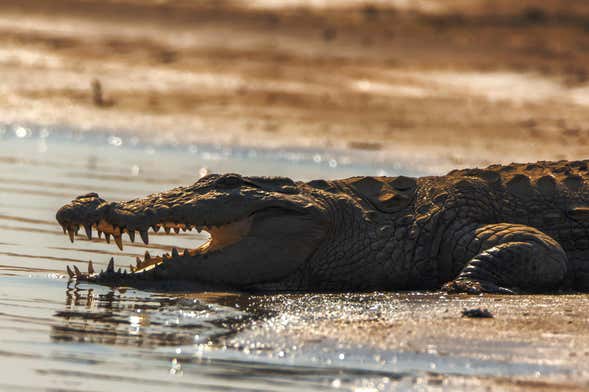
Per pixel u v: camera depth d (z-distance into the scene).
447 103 85.62
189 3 137.50
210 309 25.38
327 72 100.12
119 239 28.23
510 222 30.97
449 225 30.41
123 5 132.88
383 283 30.30
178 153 60.53
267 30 124.44
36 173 48.56
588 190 31.88
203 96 82.56
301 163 58.38
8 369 19.69
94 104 75.94
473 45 122.50
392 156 61.81
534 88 97.19
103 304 25.56
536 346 21.80
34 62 93.94
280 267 29.08
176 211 28.17
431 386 19.30
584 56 121.19
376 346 21.78
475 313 24.33
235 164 56.12
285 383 19.39
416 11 141.62
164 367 20.23
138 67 95.69
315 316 24.64
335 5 142.50
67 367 19.98
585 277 30.73
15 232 35.16
